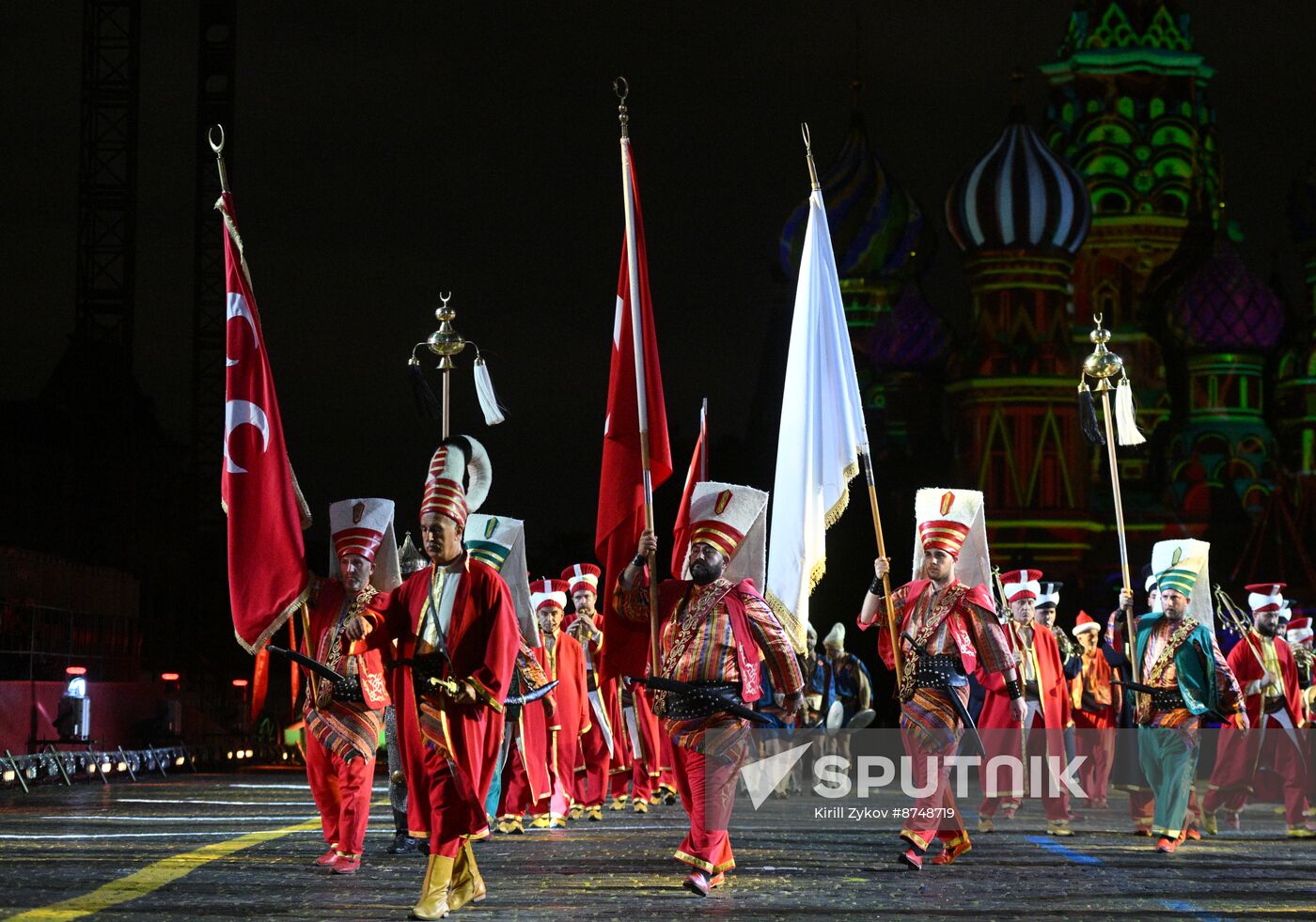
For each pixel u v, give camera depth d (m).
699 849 10.83
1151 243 78.44
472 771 9.71
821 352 13.45
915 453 78.12
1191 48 79.81
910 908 10.29
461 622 9.80
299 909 9.99
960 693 12.64
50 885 11.23
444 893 9.64
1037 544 71.38
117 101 60.47
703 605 10.87
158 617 53.53
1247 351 75.94
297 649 12.39
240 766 38.88
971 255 73.81
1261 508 71.81
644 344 11.78
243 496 11.82
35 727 29.69
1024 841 15.74
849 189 81.56
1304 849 15.30
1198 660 14.70
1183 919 9.98
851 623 58.44
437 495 9.98
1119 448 75.94
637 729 19.69
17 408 53.47
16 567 31.70
